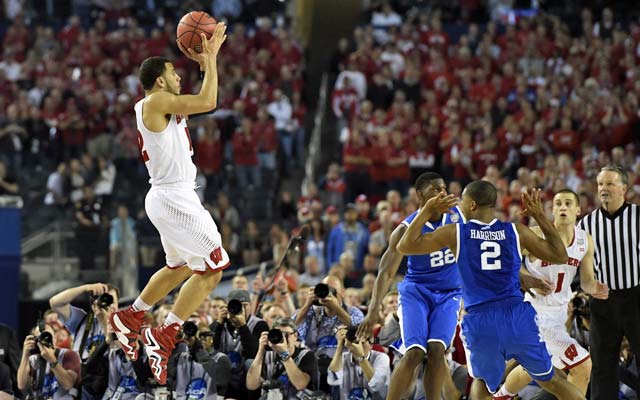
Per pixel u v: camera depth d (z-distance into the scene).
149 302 7.48
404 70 22.02
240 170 19.75
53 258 16.22
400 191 18.91
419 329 8.18
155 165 7.23
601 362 9.25
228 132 20.47
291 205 18.66
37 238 16.25
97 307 10.64
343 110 21.27
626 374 10.53
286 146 20.73
